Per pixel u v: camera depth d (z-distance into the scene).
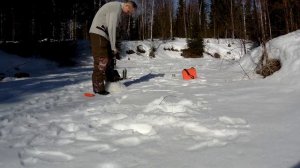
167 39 31.83
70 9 27.09
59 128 3.47
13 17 24.42
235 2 15.71
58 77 10.34
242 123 3.37
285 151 2.59
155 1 40.88
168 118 3.59
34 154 2.79
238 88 5.21
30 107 4.74
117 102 4.80
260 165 2.39
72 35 33.88
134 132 3.28
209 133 3.13
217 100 4.48
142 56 25.53
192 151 2.71
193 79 7.04
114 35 5.64
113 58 5.91
